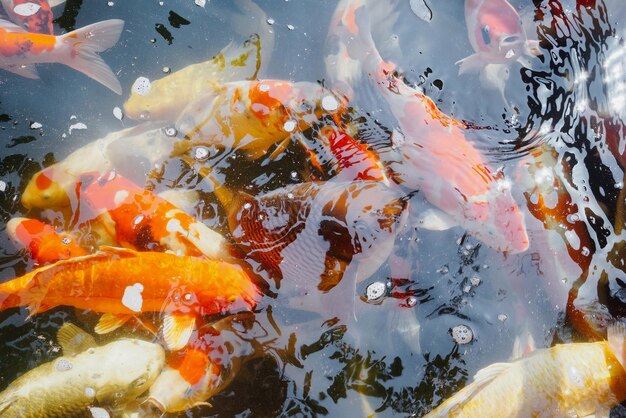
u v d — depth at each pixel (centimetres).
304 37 198
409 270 171
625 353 158
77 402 157
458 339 166
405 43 198
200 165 181
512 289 171
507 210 174
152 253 163
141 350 162
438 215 175
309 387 162
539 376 157
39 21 192
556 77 192
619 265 173
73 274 162
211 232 171
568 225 175
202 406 160
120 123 186
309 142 183
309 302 166
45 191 175
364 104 187
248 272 167
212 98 186
